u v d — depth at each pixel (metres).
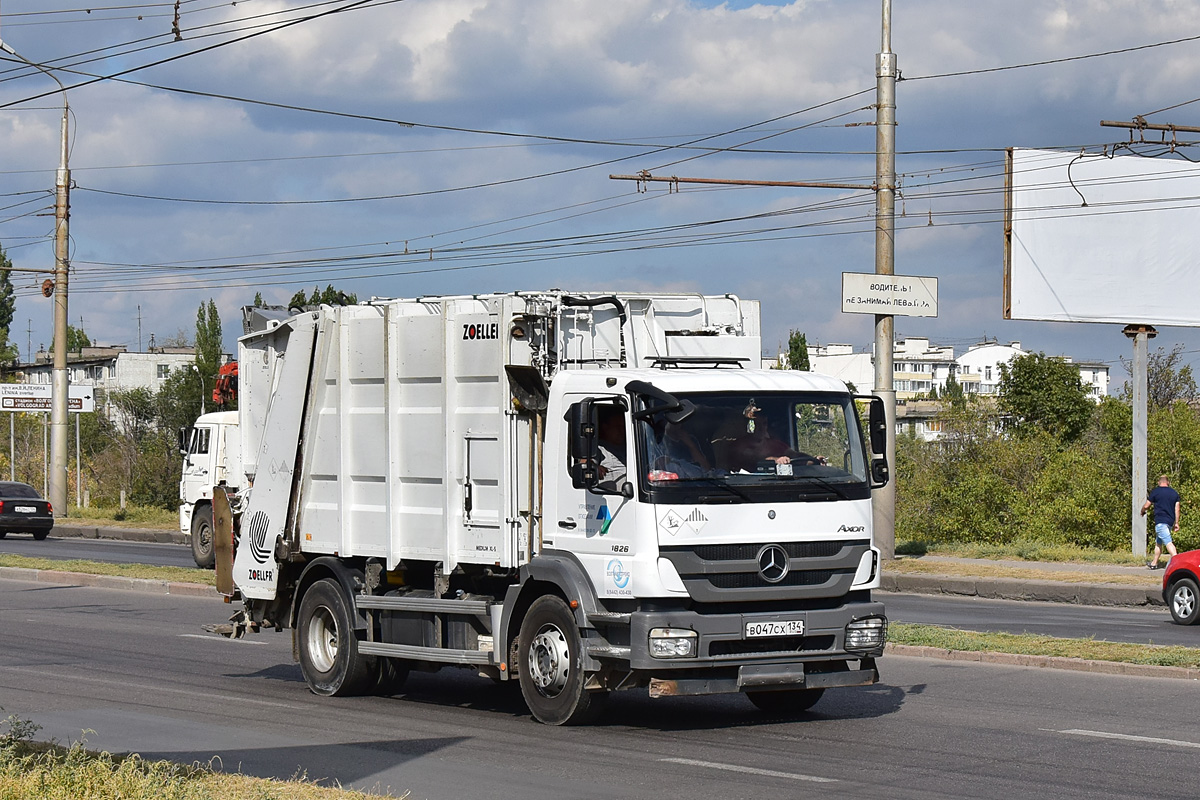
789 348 91.81
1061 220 37.91
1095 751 11.93
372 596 15.22
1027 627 22.75
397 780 10.81
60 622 23.61
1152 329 38.41
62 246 52.81
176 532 46.62
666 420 12.60
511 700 15.50
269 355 17.05
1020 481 43.62
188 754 11.97
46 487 61.00
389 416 14.90
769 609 12.70
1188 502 38.84
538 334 13.85
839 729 13.18
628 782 10.72
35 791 9.42
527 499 13.67
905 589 31.44
